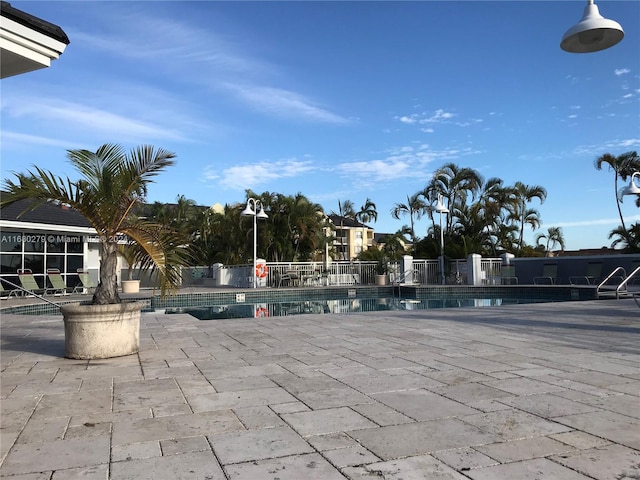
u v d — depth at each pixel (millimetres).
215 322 9422
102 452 2809
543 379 4449
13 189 5473
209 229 32125
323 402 3807
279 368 5125
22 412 3623
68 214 19531
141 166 6180
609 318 9070
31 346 6824
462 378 4539
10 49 3426
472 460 2619
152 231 6230
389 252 30562
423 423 3258
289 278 23500
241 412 3568
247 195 28188
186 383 4496
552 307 11586
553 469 2486
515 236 29656
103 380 4648
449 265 24609
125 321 5973
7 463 2656
